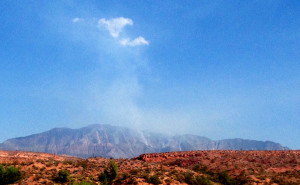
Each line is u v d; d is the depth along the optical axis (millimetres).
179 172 50094
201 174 52000
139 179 44344
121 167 51094
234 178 52875
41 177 42156
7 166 46094
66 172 42062
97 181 43781
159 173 47688
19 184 39344
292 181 50875
